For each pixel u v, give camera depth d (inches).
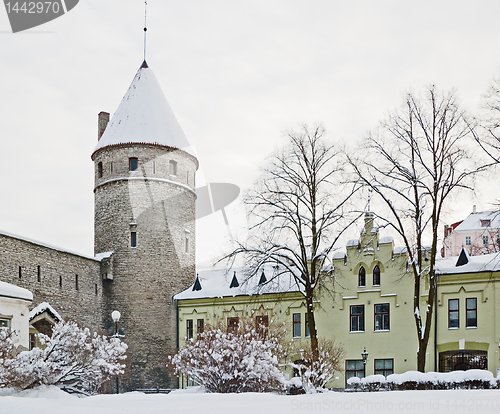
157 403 536.1
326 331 1390.3
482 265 1279.5
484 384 837.8
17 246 1342.3
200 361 920.3
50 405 497.4
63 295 1481.3
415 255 1167.6
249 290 1428.4
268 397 642.8
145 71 1836.9
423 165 1149.1
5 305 1116.5
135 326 1653.5
